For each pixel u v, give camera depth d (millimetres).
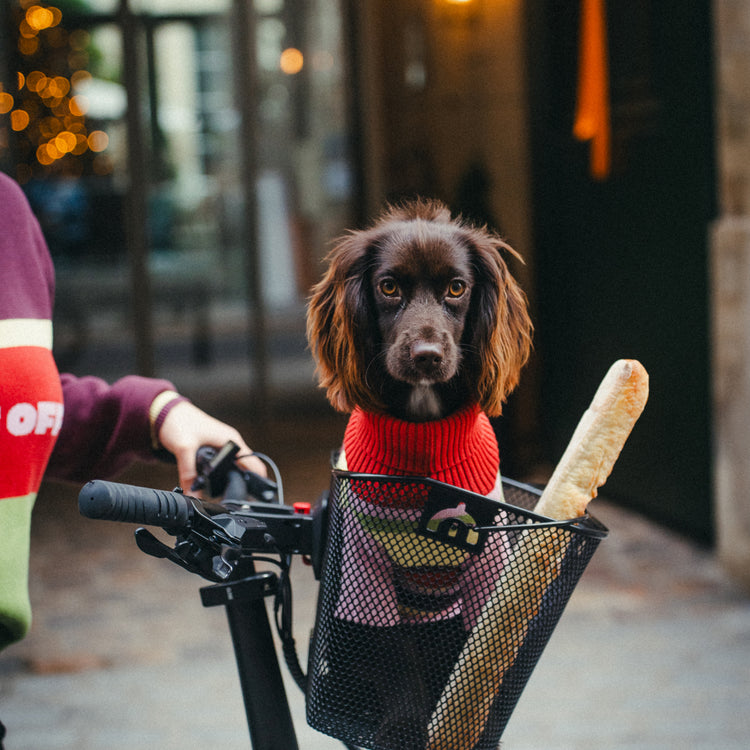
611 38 5125
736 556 4234
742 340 4121
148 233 7848
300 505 1430
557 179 5742
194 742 3002
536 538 1229
